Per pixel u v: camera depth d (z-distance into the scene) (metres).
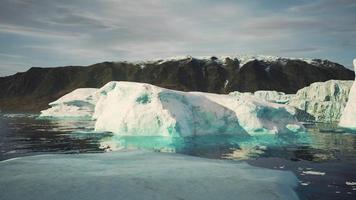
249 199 9.80
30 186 10.21
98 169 12.90
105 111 32.47
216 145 24.08
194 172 12.79
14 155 19.97
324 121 51.47
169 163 14.90
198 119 28.67
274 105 32.09
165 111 26.44
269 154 20.64
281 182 12.15
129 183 10.73
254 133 28.84
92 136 28.84
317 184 13.42
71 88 161.00
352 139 28.84
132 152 18.25
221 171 13.20
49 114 61.62
